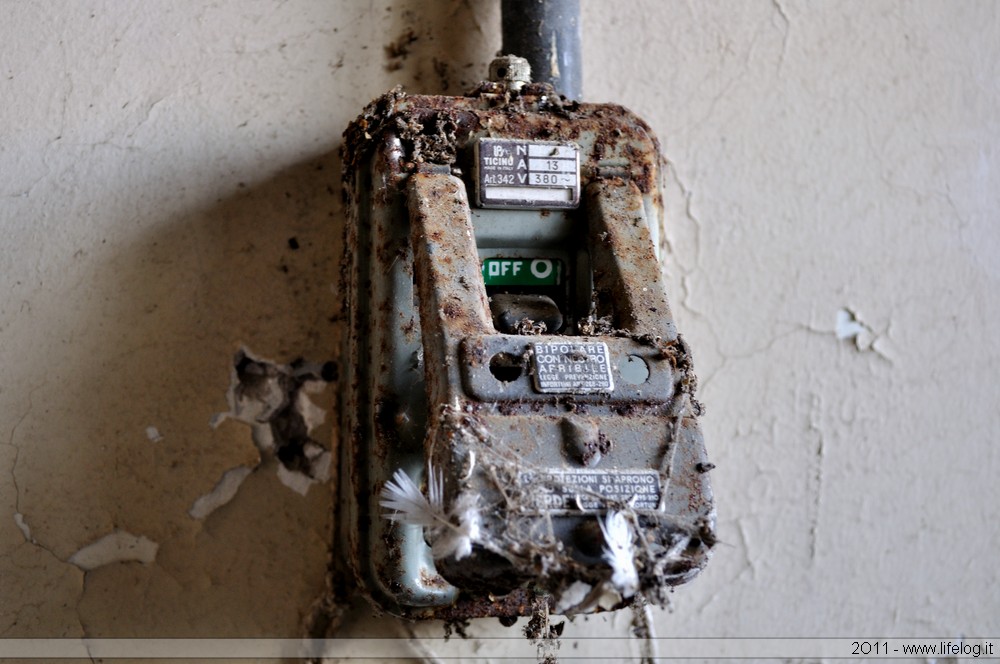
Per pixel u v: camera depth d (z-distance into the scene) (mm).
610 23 937
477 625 858
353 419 746
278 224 847
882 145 988
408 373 720
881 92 993
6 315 798
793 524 941
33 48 830
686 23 955
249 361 831
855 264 971
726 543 919
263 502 822
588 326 693
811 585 943
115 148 829
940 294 993
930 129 1002
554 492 594
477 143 745
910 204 991
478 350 633
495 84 791
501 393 625
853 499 958
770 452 938
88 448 800
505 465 596
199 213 834
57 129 823
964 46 1013
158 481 807
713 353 930
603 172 777
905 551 969
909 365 982
